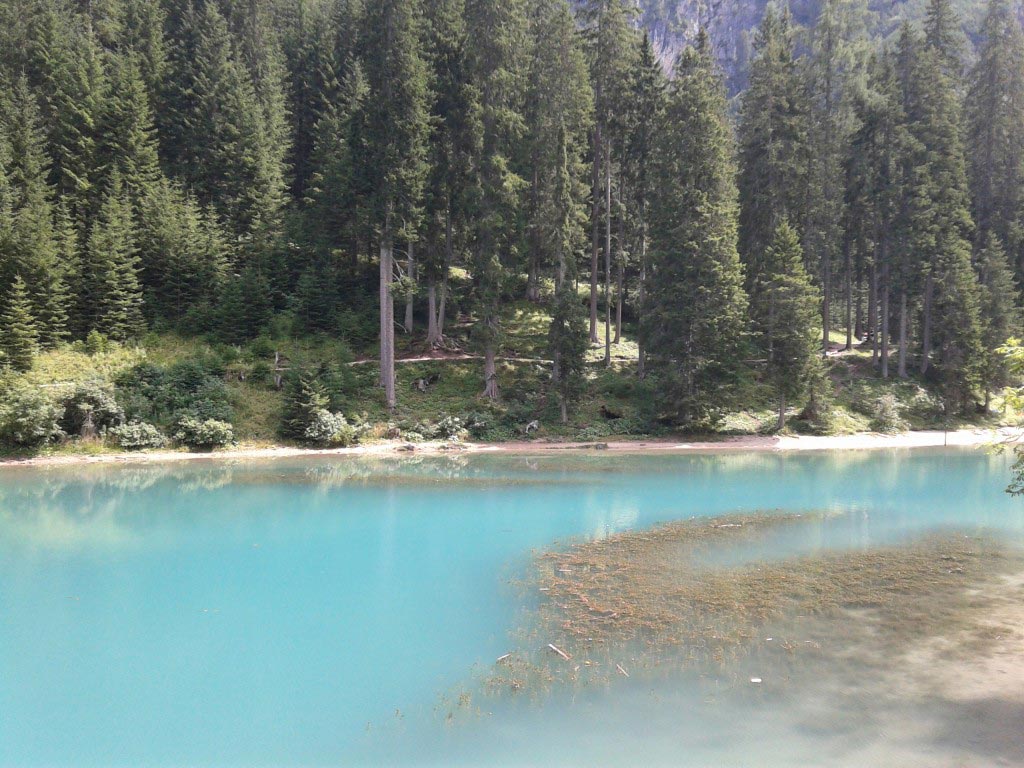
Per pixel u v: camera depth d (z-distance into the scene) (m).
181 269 37.25
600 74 38.41
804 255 41.75
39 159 36.88
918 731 6.30
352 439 30.28
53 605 10.43
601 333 43.91
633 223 41.66
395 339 39.41
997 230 45.19
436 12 36.81
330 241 41.56
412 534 15.02
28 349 29.03
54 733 6.64
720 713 6.70
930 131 41.22
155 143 41.19
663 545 13.82
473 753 6.10
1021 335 39.47
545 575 11.77
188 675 7.93
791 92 41.88
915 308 43.66
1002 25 45.88
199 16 50.03
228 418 29.72
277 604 10.41
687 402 32.16
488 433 31.80
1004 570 11.82
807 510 17.30
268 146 44.44
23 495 19.72
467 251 39.28
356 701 7.18
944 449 31.30
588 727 6.50
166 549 13.85
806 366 33.12
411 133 32.53
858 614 9.55
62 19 46.44
